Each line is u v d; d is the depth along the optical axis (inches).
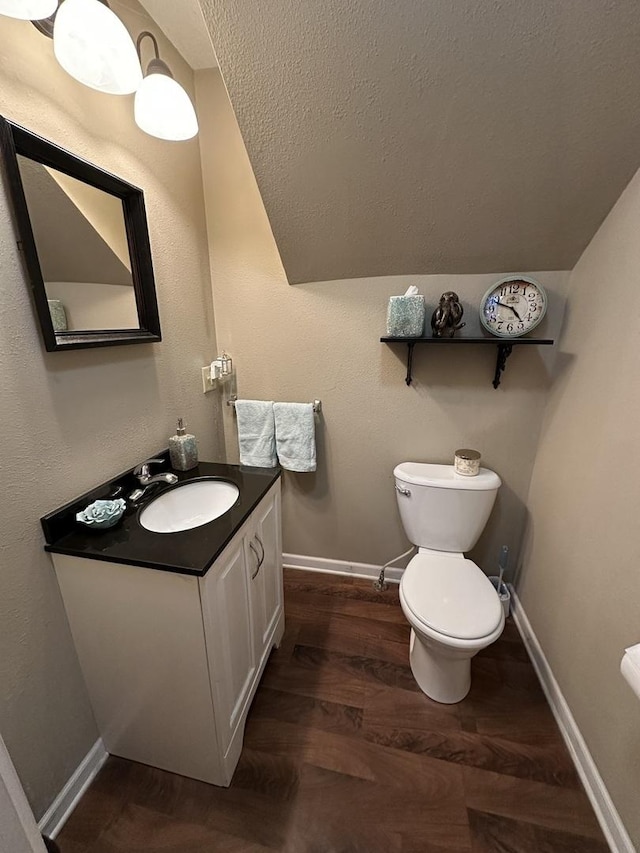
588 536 48.4
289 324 69.3
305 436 71.2
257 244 66.2
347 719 52.7
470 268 60.0
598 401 48.4
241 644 47.0
